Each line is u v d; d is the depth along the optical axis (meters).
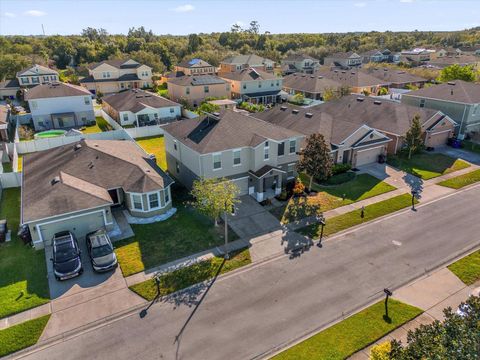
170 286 19.27
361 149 35.62
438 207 27.92
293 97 66.88
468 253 22.00
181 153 31.25
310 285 19.27
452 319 10.29
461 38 163.88
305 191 30.62
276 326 16.53
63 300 18.25
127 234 24.19
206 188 22.69
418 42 164.00
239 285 19.34
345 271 20.39
